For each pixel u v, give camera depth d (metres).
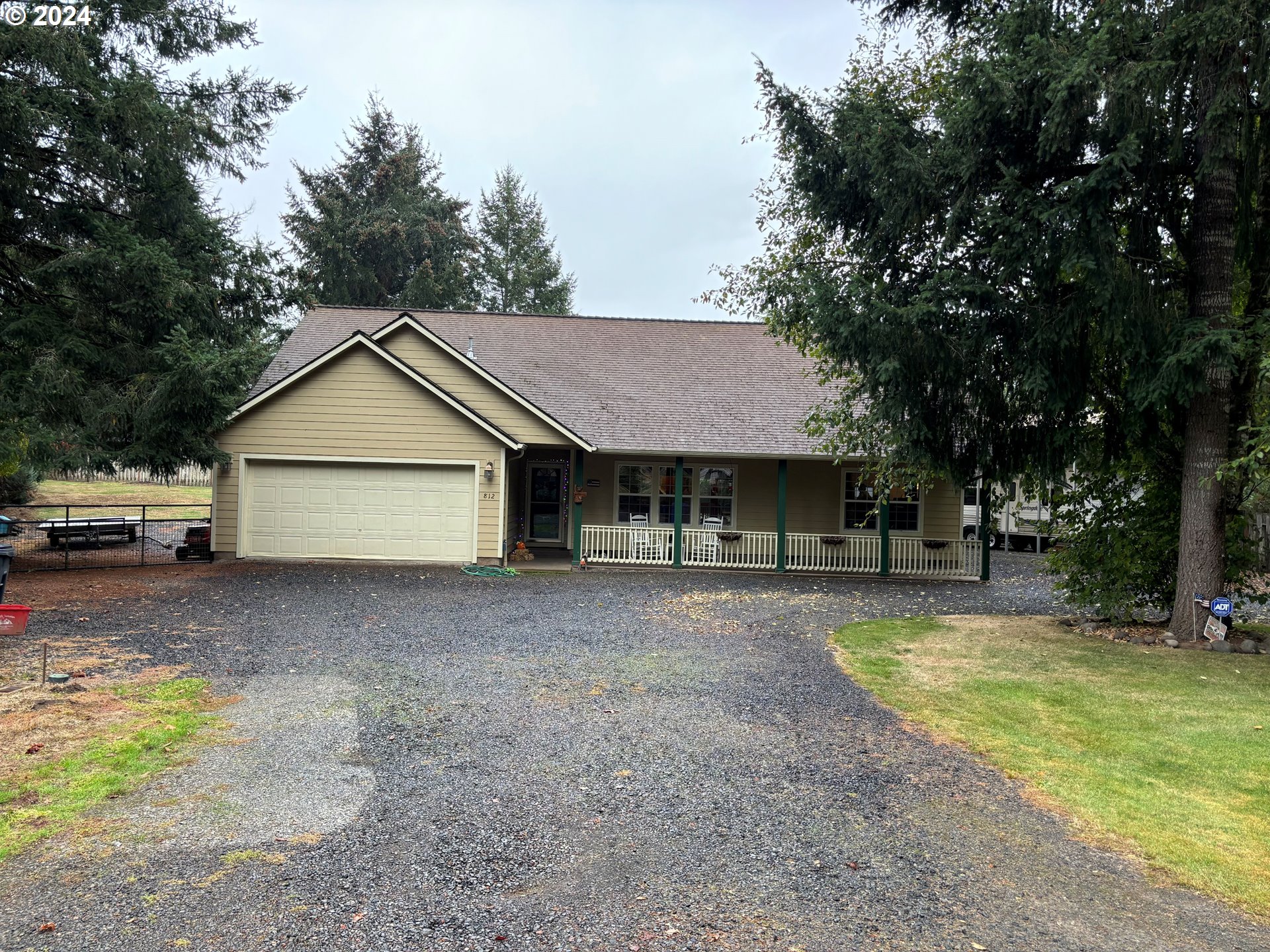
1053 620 11.51
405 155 40.41
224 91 16.30
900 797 4.89
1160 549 10.32
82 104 13.24
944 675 8.05
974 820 4.57
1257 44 7.77
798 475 18.33
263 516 16.00
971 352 9.12
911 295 9.58
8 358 13.47
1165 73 7.90
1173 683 7.80
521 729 6.05
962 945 3.27
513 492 19.03
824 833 4.36
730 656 8.70
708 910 3.52
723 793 4.89
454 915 3.42
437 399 16.00
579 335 21.05
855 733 6.13
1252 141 8.60
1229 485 9.44
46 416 13.09
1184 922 3.51
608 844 4.15
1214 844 4.31
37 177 13.51
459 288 40.22
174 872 3.72
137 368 14.04
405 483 16.09
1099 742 6.01
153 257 13.21
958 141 8.81
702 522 18.58
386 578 14.16
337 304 38.50
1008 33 8.65
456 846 4.09
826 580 16.11
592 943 3.22
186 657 8.00
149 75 14.89
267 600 11.56
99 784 4.72
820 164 9.73
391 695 6.88
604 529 17.31
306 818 4.36
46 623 9.44
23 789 4.61
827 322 9.17
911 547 17.62
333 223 37.97
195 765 5.11
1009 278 8.62
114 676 7.19
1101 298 7.98
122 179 13.96
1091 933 3.39
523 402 16.62
